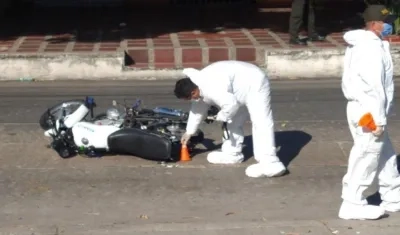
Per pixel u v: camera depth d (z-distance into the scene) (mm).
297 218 8836
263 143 10359
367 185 8508
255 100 10211
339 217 8633
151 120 11312
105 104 14812
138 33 20312
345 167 10938
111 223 8664
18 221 8805
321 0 23578
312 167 10945
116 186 10094
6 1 23250
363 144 8250
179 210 9203
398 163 10984
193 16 22969
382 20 8188
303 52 17344
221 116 9969
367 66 8016
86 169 10773
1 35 19922
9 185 10141
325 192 9875
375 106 8023
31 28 20969
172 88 16359
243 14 23281
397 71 17531
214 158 11023
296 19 18031
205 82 9930
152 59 17922
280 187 10086
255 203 9453
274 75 17438
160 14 23297
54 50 17781
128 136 10930
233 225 8336
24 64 17188
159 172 10656
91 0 24266
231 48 17953
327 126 13164
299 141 12242
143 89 16297
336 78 17453
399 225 8289
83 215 9031
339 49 17344
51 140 12211
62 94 15805
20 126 13156
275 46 18016
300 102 15031
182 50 17875
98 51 17609
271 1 23969
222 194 9789
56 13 23391
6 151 11625
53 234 8070
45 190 9945
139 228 8242
